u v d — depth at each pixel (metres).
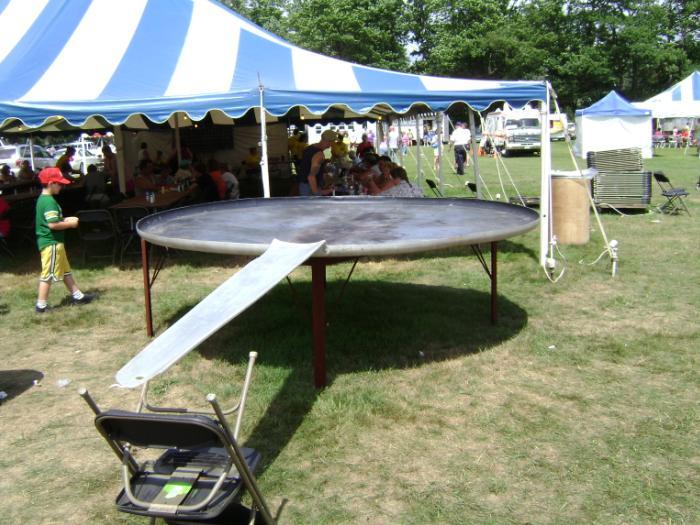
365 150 14.57
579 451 3.45
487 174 20.50
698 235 9.41
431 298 6.43
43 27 8.92
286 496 3.08
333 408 3.97
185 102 7.21
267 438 3.63
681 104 26.92
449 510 2.95
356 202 6.58
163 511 2.30
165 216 5.60
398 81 8.04
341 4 45.56
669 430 3.66
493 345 5.09
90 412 4.11
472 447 3.51
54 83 7.70
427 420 3.83
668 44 50.12
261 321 5.75
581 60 48.47
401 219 5.45
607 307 6.05
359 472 3.28
